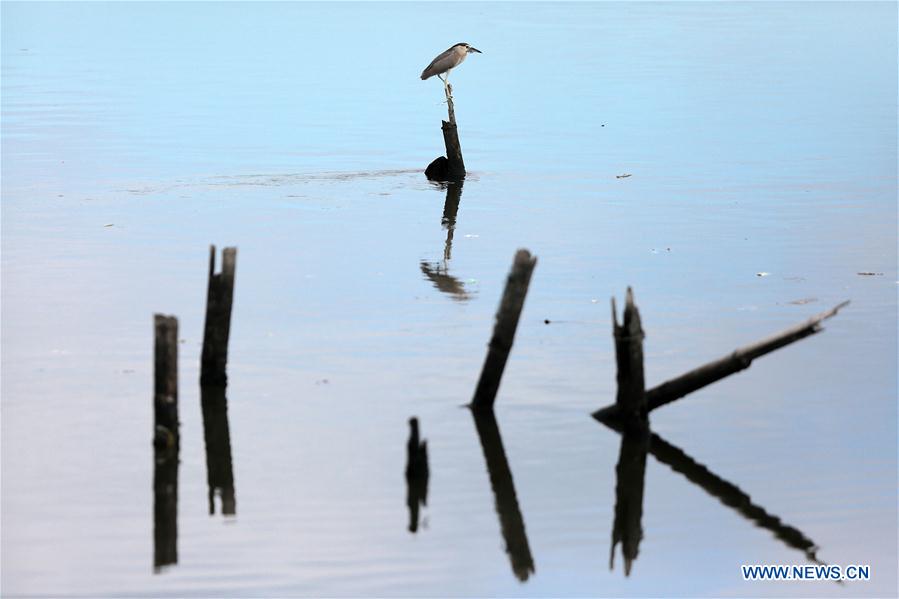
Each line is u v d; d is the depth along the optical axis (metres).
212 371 16.45
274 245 24.22
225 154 33.72
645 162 32.22
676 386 15.23
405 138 36.03
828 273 21.69
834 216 25.92
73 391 16.39
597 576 12.30
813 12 67.88
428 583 12.06
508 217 26.59
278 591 11.81
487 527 13.16
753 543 12.98
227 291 16.25
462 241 24.53
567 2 73.12
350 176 31.06
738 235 24.56
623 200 28.00
